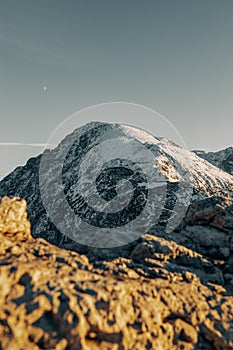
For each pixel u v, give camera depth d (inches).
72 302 437.1
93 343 417.7
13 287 450.3
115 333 435.8
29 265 499.2
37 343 395.5
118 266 621.6
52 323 417.7
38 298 434.3
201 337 501.7
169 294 548.7
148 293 526.0
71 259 585.3
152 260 692.1
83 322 421.4
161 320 495.2
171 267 679.7
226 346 488.4
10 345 381.7
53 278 482.3
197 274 690.2
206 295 598.2
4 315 408.5
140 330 458.9
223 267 760.3
